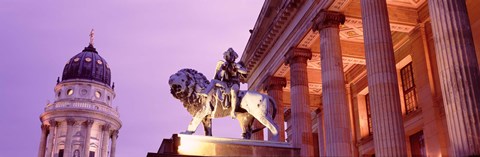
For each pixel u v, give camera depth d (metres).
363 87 39.88
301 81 33.91
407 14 30.61
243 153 15.68
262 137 36.56
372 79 22.27
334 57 28.33
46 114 92.88
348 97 41.41
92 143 92.06
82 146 90.25
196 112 16.78
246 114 17.61
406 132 33.06
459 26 17.33
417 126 31.81
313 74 41.19
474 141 15.55
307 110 33.38
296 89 33.78
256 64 43.31
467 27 17.45
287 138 51.69
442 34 17.55
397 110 21.38
